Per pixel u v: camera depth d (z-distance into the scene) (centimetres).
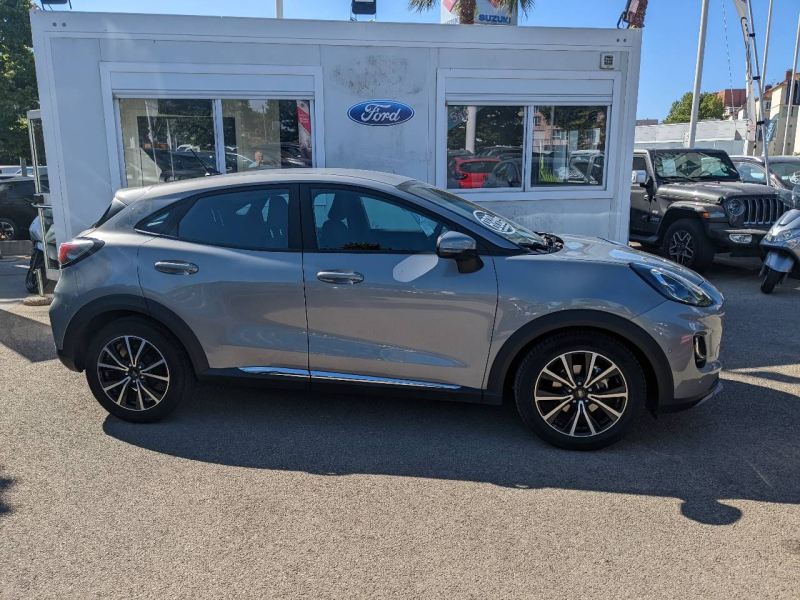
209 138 734
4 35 2031
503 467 392
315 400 500
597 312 390
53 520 337
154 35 698
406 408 484
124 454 411
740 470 387
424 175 780
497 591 281
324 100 742
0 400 501
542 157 813
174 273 429
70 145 707
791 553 306
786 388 518
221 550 311
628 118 822
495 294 399
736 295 852
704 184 992
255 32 714
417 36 748
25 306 831
